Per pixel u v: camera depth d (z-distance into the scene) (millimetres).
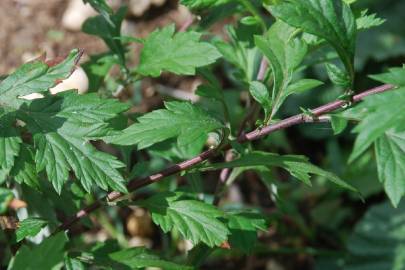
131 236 973
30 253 454
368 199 1038
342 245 1001
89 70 653
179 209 535
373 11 1142
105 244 555
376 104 446
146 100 1053
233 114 986
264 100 521
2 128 506
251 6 571
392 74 458
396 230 955
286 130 1098
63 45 1077
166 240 925
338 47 493
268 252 986
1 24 1087
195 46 575
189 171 541
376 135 439
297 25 486
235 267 983
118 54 645
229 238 575
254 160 525
